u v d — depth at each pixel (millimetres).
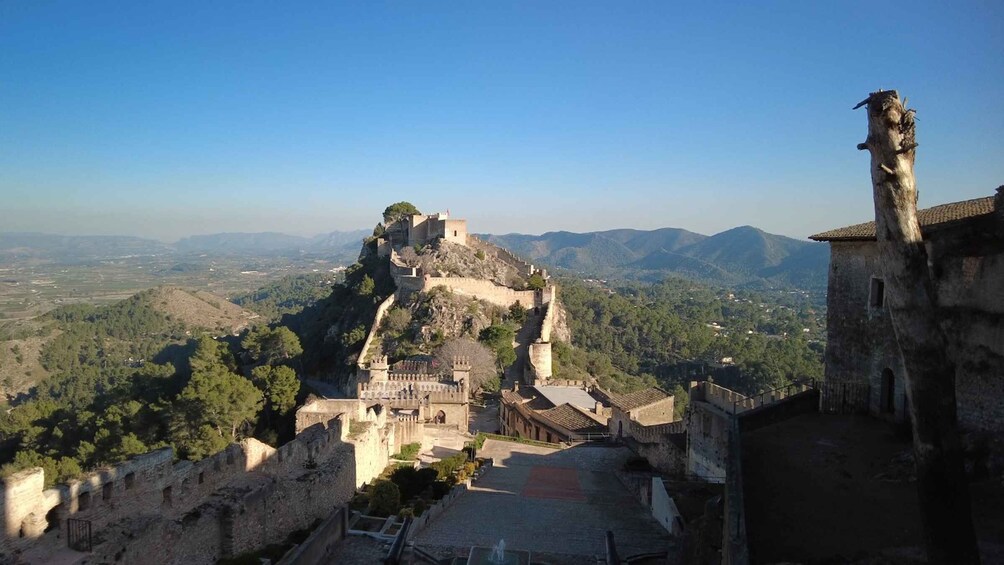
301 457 32375
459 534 28781
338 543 27781
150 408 66938
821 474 20797
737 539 15273
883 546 15727
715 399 37750
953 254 20438
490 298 108375
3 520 17188
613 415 57875
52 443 68812
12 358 186125
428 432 60156
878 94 12312
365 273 127750
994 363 19219
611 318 190875
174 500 23312
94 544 18547
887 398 26656
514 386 81375
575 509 34094
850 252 28594
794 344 174000
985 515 16359
